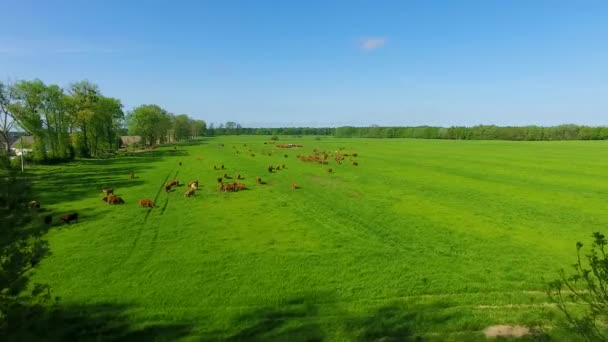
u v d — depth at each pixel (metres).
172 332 12.40
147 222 26.73
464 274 17.16
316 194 37.41
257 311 13.82
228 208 31.23
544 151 91.19
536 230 24.41
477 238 22.77
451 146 117.50
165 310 13.89
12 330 8.16
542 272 17.33
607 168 55.94
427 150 99.31
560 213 28.94
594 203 32.38
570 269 17.64
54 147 78.75
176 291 15.49
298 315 13.56
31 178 8.21
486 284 16.02
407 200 34.31
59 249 20.92
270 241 22.38
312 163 66.56
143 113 139.62
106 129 108.50
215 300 14.68
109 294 15.22
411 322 12.86
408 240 22.44
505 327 12.52
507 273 17.23
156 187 42.06
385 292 15.33
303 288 15.76
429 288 15.68
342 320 13.09
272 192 38.47
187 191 37.59
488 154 83.88
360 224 26.09
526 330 12.29
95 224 26.17
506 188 40.12
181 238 22.98
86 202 33.81
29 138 78.81
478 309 13.83
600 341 7.75
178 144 153.12
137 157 86.75
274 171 55.28
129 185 43.81
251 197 35.91
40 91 71.62
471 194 36.97
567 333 11.69
